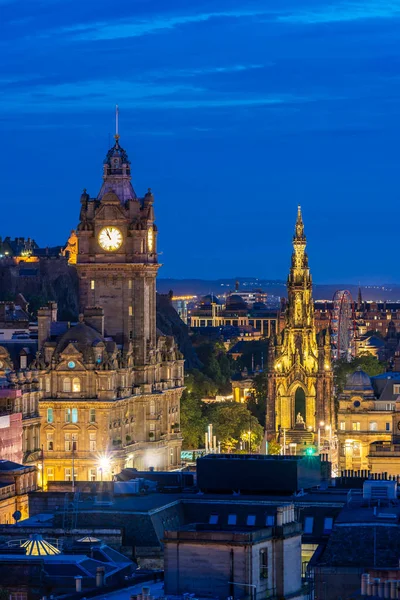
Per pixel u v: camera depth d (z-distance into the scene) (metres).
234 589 192.12
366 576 181.75
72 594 195.62
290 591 199.62
